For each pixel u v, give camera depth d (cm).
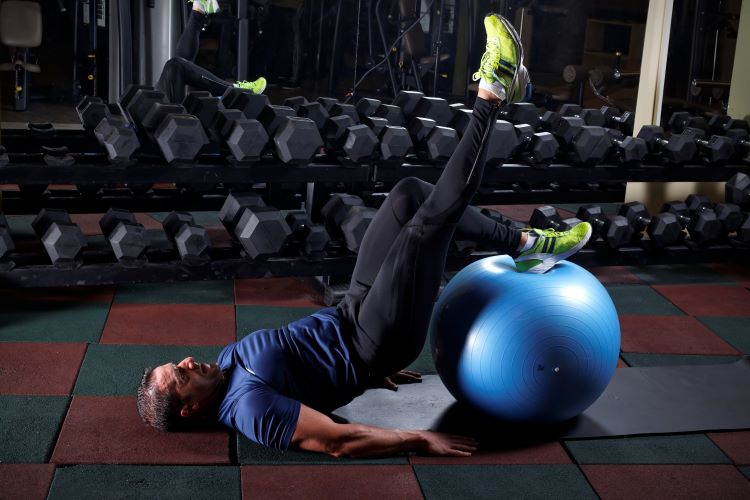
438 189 209
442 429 233
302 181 319
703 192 443
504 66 205
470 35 701
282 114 321
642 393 260
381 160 326
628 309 343
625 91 657
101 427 227
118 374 260
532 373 214
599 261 369
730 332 321
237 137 299
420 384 261
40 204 376
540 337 213
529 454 223
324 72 743
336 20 723
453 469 214
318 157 333
